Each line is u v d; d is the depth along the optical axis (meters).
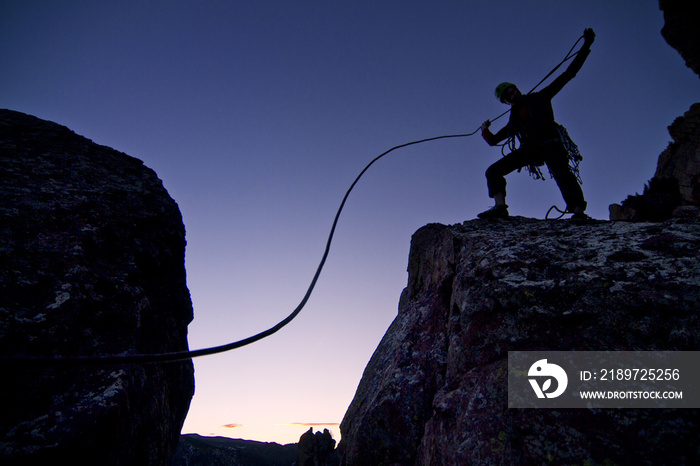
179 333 4.11
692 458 1.85
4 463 1.90
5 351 2.28
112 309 2.90
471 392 2.71
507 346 2.74
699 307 2.36
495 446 2.27
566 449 2.03
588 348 2.46
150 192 4.24
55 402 2.24
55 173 3.75
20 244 2.87
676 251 2.79
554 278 2.93
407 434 3.54
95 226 3.37
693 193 12.56
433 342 4.10
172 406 3.79
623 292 2.60
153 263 3.73
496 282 3.07
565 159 3.86
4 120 4.45
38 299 2.62
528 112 3.92
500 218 4.52
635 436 1.99
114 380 2.50
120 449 2.42
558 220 4.12
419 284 5.71
